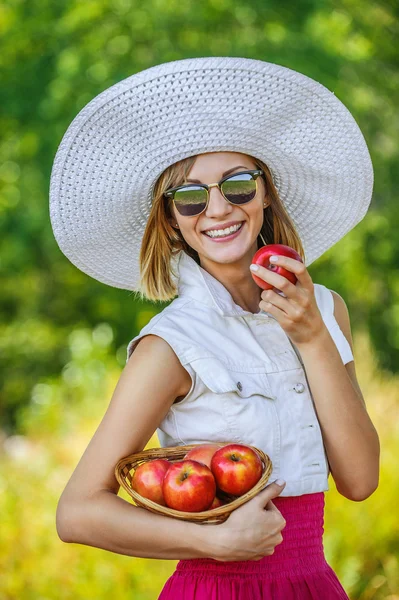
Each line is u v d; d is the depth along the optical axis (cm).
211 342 305
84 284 1596
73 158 321
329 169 337
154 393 293
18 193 1413
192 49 1206
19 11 1330
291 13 1192
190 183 314
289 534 300
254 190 309
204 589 295
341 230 358
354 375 336
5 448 885
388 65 1226
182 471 271
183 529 270
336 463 312
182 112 307
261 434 297
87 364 1014
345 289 1402
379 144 1287
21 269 1522
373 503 612
